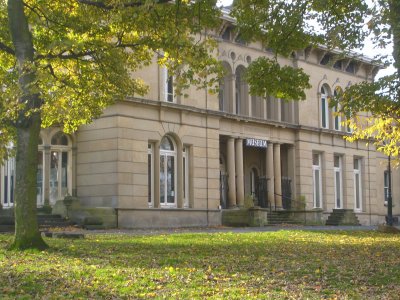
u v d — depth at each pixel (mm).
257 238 21359
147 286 9883
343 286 10586
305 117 42688
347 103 17406
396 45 16391
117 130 29891
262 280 10852
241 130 37781
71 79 19359
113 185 29781
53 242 16750
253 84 18719
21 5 15156
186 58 17047
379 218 49656
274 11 17438
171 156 33250
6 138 19531
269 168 39938
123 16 16125
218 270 11945
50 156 30438
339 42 17000
